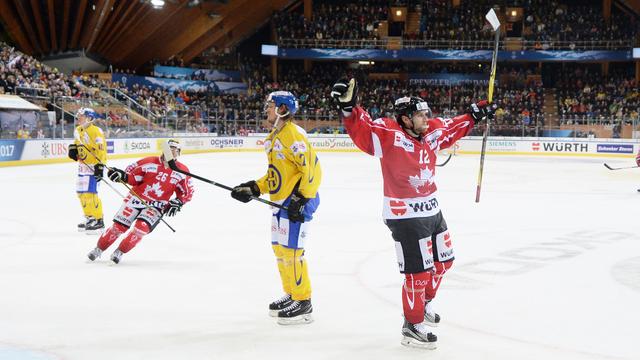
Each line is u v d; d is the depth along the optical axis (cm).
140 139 3669
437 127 554
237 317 630
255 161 3331
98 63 4534
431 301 644
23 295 705
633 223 1281
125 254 938
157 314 638
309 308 614
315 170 604
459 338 570
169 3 4209
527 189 2002
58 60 4378
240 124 4678
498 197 1759
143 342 553
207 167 2867
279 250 629
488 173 2680
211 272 822
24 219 1291
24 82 3259
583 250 990
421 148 532
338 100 514
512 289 745
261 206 1488
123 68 4928
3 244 1013
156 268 842
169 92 4900
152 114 3959
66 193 1772
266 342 556
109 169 833
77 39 4331
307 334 579
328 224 1243
